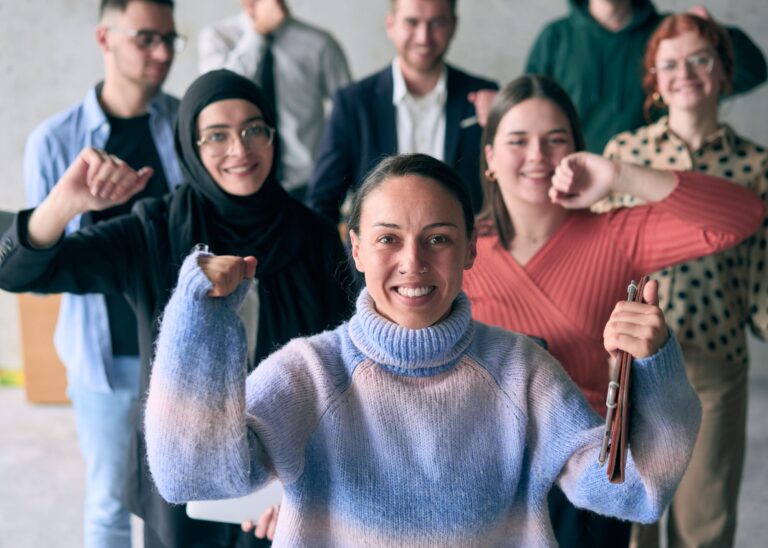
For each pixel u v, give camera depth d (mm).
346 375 1576
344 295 2652
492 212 2510
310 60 4918
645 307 1444
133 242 2484
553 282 2441
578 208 2504
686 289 3148
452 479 1548
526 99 2490
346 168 3988
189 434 1386
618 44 4320
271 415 1518
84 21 5633
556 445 1581
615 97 4344
